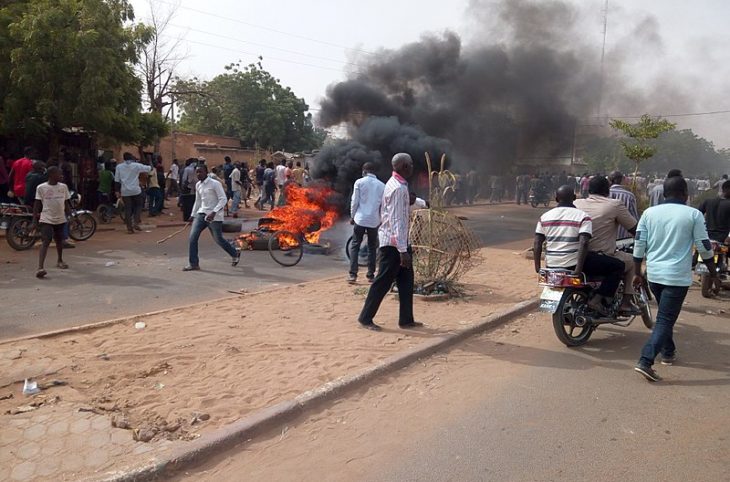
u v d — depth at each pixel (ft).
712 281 28.14
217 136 129.29
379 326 21.20
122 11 54.03
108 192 52.90
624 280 20.99
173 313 22.56
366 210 28.40
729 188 28.02
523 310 24.71
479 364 18.26
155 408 14.06
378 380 16.60
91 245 40.40
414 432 13.47
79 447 12.08
